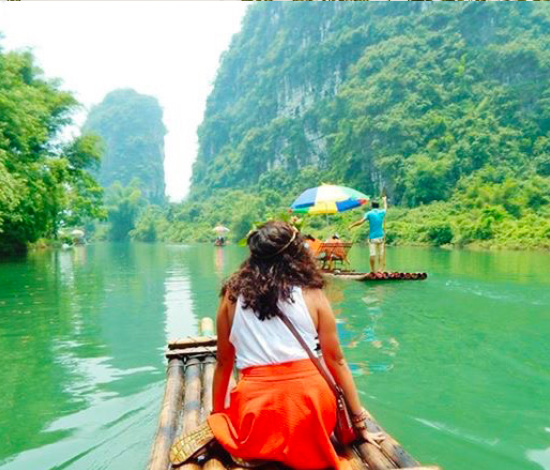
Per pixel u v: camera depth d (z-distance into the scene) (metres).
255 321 2.09
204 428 2.25
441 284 9.14
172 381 3.35
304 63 93.06
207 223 76.06
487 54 64.62
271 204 73.94
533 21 69.12
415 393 3.62
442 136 57.94
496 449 2.79
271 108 100.00
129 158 148.75
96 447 2.87
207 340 4.10
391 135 60.81
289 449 2.01
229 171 98.75
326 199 11.25
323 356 2.21
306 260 2.19
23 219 19.75
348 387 2.22
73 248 35.06
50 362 4.52
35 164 19.02
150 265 16.05
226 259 19.84
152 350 4.91
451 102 62.94
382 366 4.23
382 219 10.09
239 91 121.31
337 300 7.42
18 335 5.58
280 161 88.50
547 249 25.08
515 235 27.53
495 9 69.44
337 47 86.25
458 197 46.59
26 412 3.39
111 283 10.58
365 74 76.56
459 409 3.34
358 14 89.25
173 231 79.56
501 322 5.91
